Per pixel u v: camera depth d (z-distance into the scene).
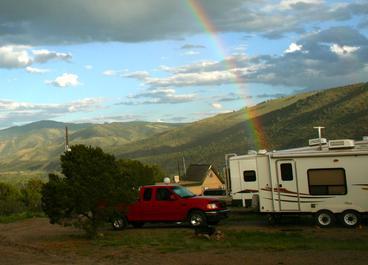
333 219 16.84
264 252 12.25
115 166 16.83
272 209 17.66
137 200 19.03
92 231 16.59
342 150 16.77
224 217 18.62
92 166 16.11
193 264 11.12
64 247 14.94
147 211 18.86
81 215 17.38
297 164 17.33
